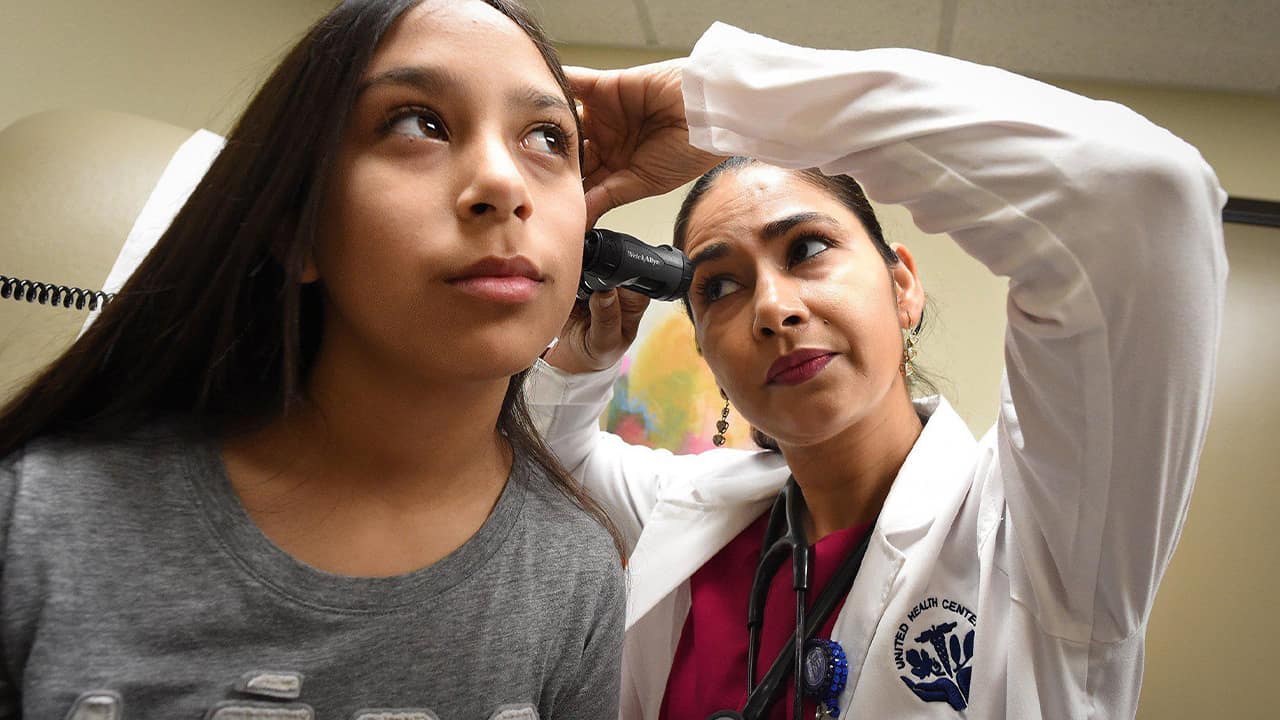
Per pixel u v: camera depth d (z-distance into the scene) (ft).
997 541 2.65
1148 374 1.93
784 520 3.30
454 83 1.54
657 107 2.96
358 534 1.58
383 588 1.52
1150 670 5.69
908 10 5.86
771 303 2.69
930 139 2.10
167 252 1.72
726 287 2.99
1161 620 5.77
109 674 1.30
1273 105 6.42
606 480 4.06
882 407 3.01
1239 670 5.62
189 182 3.22
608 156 3.14
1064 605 2.38
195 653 1.37
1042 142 1.95
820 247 2.85
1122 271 1.86
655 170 3.10
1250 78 6.25
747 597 3.18
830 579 2.90
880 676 2.53
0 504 1.38
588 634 1.82
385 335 1.50
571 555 1.82
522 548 1.74
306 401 1.65
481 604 1.62
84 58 5.08
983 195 2.05
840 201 2.98
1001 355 6.23
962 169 2.07
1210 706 5.58
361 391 1.60
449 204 1.49
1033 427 2.22
